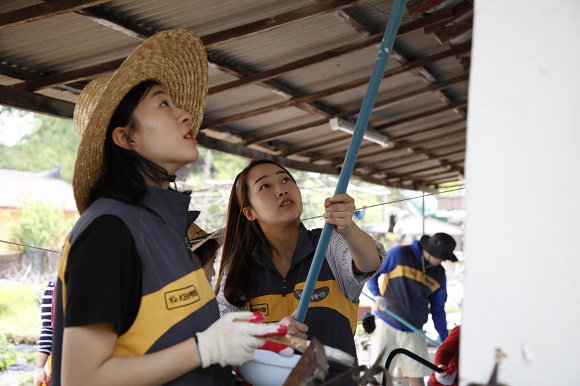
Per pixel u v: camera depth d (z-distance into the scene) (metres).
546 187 0.85
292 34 4.30
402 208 18.16
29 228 17.97
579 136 0.85
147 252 1.36
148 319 1.35
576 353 0.83
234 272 2.31
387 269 5.60
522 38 0.88
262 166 2.29
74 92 4.52
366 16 4.33
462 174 11.61
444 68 5.89
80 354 1.24
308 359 1.24
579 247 0.85
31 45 3.82
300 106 5.69
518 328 0.84
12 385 7.62
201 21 3.90
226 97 5.26
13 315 12.05
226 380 1.56
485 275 0.85
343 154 8.13
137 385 1.26
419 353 5.48
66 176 25.12
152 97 1.51
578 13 0.87
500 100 0.88
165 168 1.54
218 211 14.87
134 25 3.69
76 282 1.26
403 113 7.14
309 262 2.22
